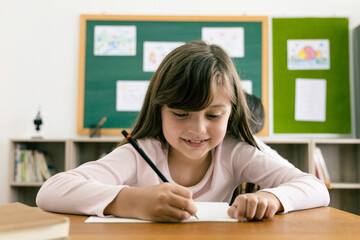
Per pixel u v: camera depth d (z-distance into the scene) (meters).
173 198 0.57
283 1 2.80
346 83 2.76
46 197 0.70
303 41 2.79
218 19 2.79
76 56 2.79
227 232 0.50
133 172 0.92
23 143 2.66
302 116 2.75
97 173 0.82
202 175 0.97
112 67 2.79
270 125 2.75
